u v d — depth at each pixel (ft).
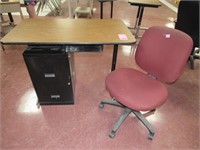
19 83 6.62
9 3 9.57
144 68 4.93
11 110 5.47
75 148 4.46
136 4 9.41
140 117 4.98
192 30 6.80
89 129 4.97
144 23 13.56
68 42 4.17
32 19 5.51
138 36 10.96
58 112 5.46
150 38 4.55
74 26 5.14
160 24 13.50
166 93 4.34
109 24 5.42
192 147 4.65
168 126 5.21
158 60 4.47
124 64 8.25
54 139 4.65
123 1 20.77
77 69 7.70
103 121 5.24
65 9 16.43
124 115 4.98
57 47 4.49
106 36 4.57
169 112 5.70
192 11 6.35
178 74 4.07
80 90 6.42
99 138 4.74
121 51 9.35
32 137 4.68
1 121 5.09
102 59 8.59
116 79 4.50
